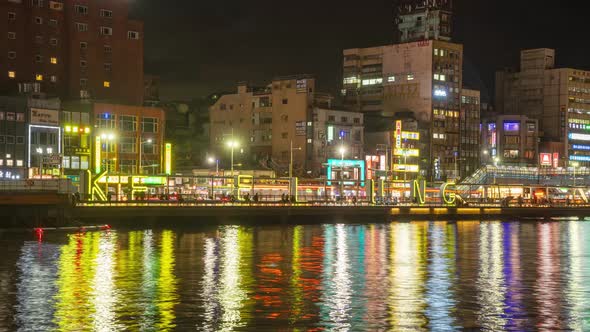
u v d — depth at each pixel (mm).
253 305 45531
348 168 180125
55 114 137000
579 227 132000
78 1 163500
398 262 68312
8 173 130500
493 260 71188
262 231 107062
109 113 145875
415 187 155125
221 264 65000
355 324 40719
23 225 96750
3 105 130625
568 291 51688
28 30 157625
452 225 132625
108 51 167125
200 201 119000
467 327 40281
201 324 40375
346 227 120375
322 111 182750
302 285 53438
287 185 153125
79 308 44062
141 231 102938
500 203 165500
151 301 46438
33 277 55625
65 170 138000
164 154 154125
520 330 39719
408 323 41062
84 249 75312
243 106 198125
